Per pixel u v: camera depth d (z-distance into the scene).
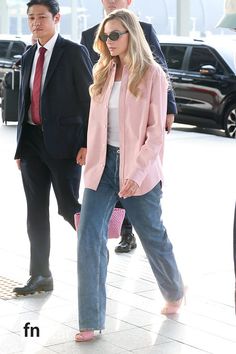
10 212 10.86
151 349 5.88
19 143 7.12
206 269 8.02
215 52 19.86
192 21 33.34
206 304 6.89
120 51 6.08
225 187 12.82
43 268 7.22
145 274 7.79
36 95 7.06
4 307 6.81
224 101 19.39
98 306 6.09
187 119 20.14
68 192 7.16
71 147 7.08
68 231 9.69
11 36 27.06
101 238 6.16
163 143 6.17
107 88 6.14
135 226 6.33
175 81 20.11
